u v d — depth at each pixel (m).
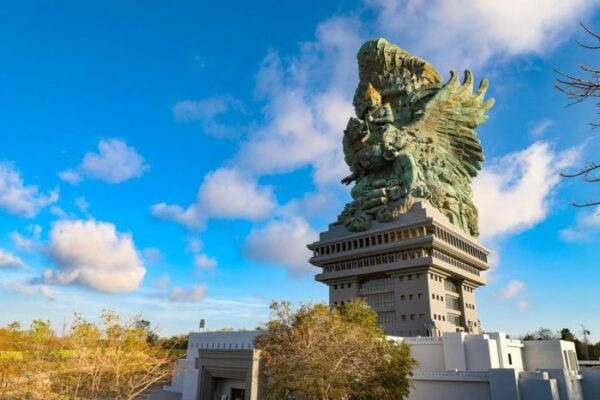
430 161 98.62
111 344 35.59
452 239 90.19
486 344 53.69
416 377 48.88
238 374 47.50
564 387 46.41
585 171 9.96
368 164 99.25
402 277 85.31
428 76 109.00
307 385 35.34
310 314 41.03
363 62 114.62
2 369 32.00
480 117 106.62
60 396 33.94
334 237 97.69
